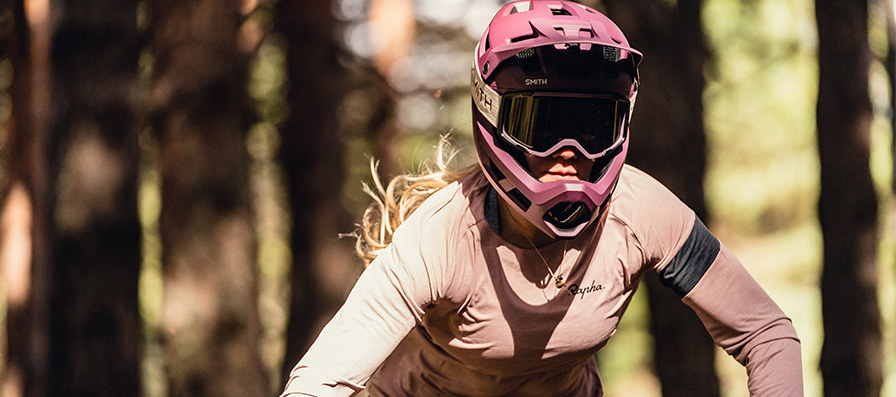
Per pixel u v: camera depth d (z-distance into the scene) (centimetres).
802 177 2181
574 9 367
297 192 1516
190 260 1157
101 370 891
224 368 1156
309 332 1467
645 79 927
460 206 367
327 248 1488
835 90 782
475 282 367
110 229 894
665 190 390
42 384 1039
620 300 386
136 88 915
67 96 893
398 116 1750
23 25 1016
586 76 340
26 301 1041
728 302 385
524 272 367
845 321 778
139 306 930
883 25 870
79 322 886
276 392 1451
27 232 1055
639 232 377
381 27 1648
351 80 1681
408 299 351
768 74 1783
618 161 353
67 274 891
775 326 385
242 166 1186
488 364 390
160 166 1177
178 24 1155
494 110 349
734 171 2208
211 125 1159
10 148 1052
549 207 341
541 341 378
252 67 1518
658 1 929
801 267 2369
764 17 1745
